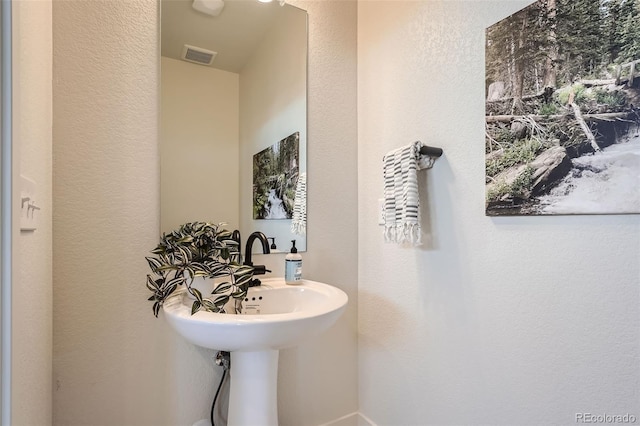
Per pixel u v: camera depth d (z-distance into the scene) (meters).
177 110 1.29
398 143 1.45
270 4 1.49
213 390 1.33
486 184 1.11
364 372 1.64
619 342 0.83
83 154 1.12
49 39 1.03
